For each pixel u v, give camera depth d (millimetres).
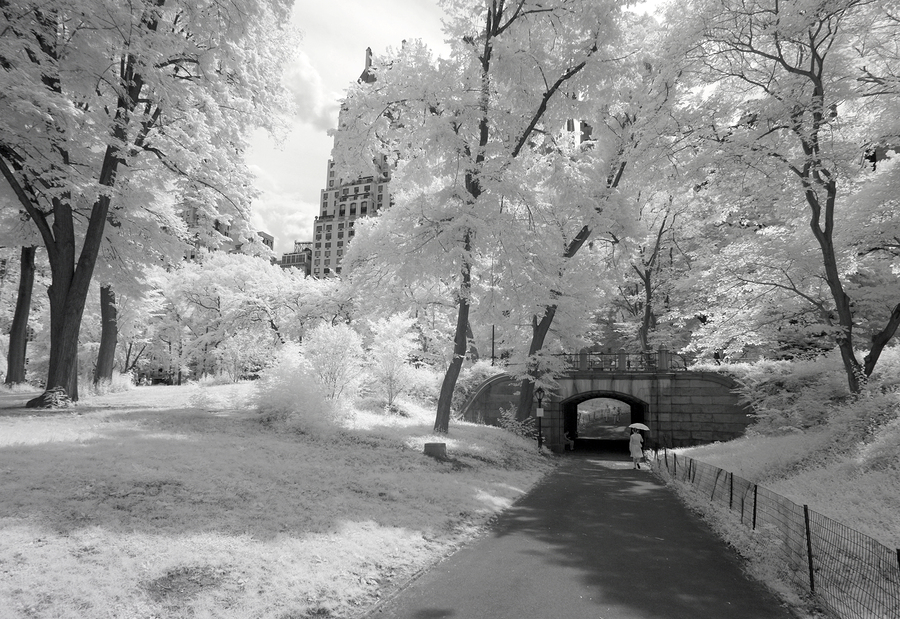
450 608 5785
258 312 45000
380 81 18766
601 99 21953
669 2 18797
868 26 15375
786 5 15148
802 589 6539
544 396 30250
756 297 21469
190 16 16594
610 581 6812
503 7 20891
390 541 7836
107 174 17484
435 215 18016
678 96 18219
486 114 18828
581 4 19219
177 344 59938
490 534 9250
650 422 30312
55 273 17312
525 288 20797
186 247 22234
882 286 20328
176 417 15656
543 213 21688
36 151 14742
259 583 5816
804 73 16031
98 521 6637
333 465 12234
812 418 20516
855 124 17562
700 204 31328
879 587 5926
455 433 20719
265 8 17906
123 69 17688
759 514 9812
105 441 11102
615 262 31047
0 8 12805
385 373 24047
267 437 14352
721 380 29375
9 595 4723
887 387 17406
